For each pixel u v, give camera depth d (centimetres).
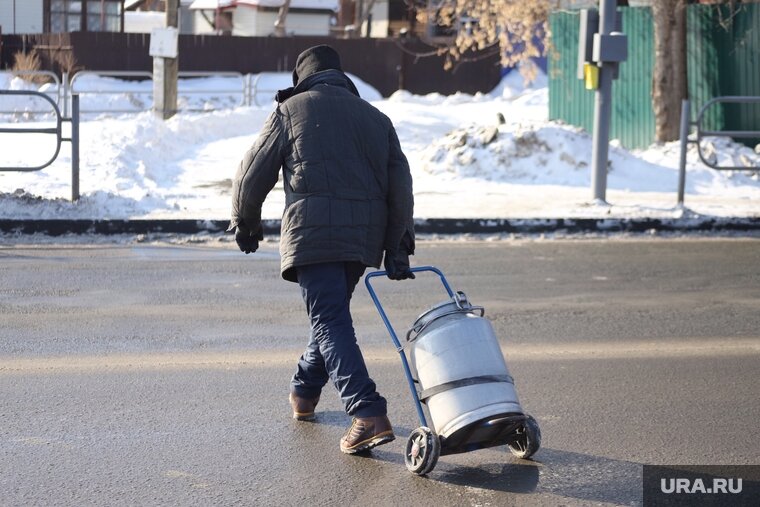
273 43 7662
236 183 1024
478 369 955
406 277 1053
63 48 7431
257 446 1059
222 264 2119
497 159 3400
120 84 7181
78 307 1702
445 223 2531
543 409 1198
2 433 1084
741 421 1161
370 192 1016
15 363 1362
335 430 1114
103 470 983
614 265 2169
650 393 1264
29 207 2467
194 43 7562
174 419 1141
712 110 4131
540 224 2562
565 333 1575
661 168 3491
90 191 2770
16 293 1802
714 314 1720
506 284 1950
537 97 6184
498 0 4331
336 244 995
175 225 2442
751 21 4056
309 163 999
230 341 1497
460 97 6794
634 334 1573
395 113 5022
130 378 1300
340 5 10156
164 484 951
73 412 1159
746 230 2650
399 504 911
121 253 2227
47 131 2564
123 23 8700
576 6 4538
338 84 1042
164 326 1581
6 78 6800
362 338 1529
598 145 2809
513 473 993
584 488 955
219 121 4809
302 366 1126
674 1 4022
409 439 989
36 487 938
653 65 4191
